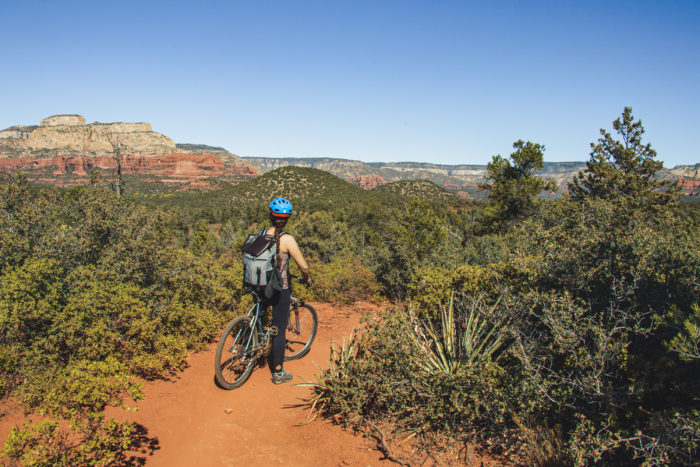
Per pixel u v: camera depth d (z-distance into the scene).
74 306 3.82
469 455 2.96
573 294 3.85
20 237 4.66
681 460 2.30
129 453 2.82
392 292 12.28
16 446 2.36
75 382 2.84
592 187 24.80
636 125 24.64
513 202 32.56
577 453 2.49
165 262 5.39
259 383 4.28
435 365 3.79
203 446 3.08
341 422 3.54
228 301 6.15
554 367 3.49
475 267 6.66
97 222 5.08
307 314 5.46
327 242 31.02
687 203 37.56
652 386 2.82
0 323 3.46
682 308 3.33
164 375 4.20
